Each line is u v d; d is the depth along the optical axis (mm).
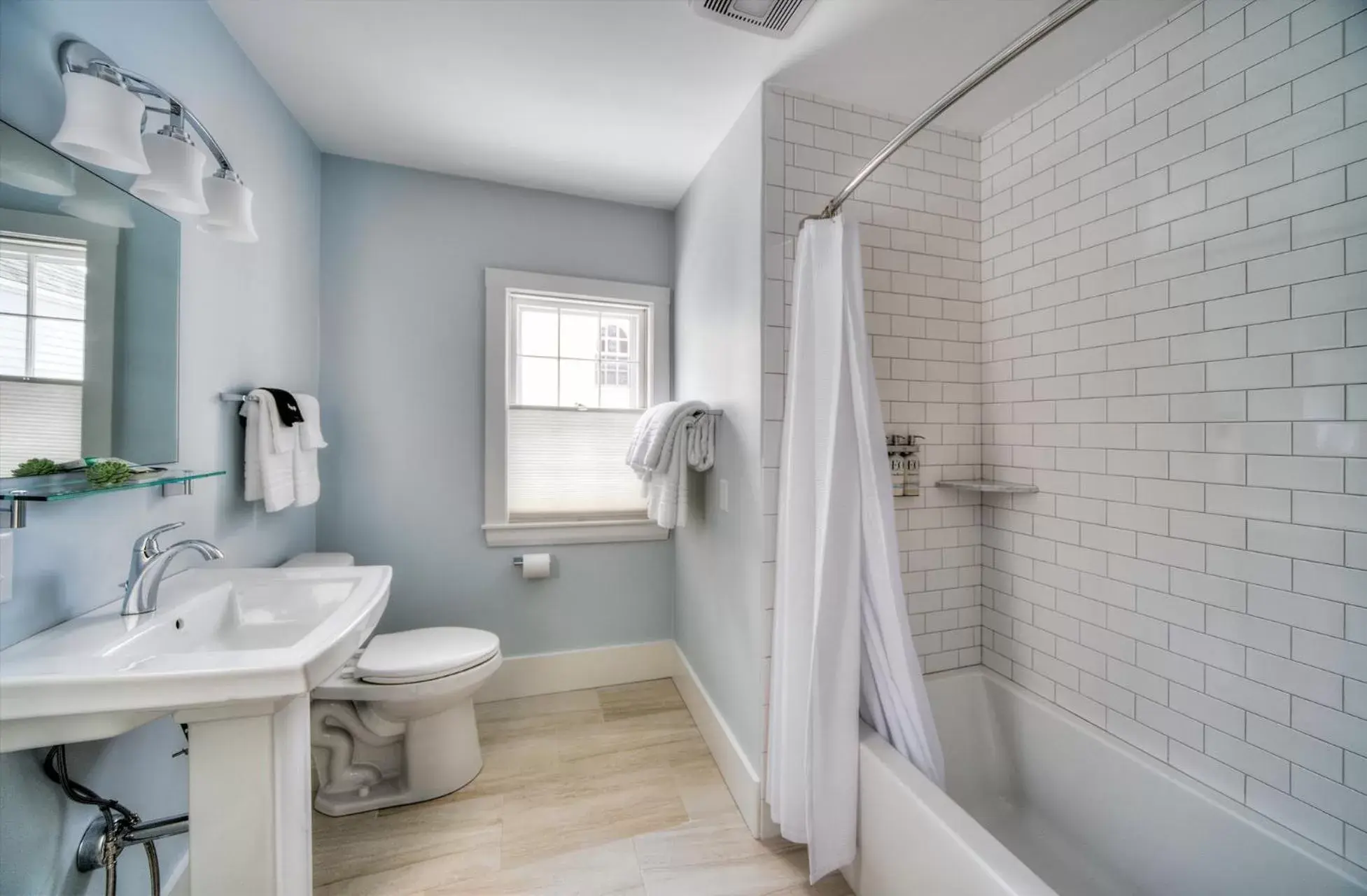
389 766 1655
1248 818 1103
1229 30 1155
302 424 1642
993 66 952
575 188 2271
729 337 1778
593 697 2279
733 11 1256
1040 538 1627
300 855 922
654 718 2109
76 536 925
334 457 2041
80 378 923
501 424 2227
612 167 2084
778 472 1531
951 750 1715
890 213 1707
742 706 1666
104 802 866
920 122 1115
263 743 826
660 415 1899
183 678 735
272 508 1461
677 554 2441
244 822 823
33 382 837
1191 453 1235
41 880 843
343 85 1613
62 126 793
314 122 1807
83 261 930
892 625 1342
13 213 811
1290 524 1068
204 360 1297
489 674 1703
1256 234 1113
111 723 747
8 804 801
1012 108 1665
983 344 1831
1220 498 1183
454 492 2191
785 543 1437
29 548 838
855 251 1336
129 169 872
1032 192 1639
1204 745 1210
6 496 742
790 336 1545
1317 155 1021
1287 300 1065
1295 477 1060
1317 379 1025
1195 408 1228
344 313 2041
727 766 1720
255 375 1539
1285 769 1073
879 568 1350
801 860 1425
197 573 1248
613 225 2387
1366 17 960
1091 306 1463
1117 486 1401
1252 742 1126
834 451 1324
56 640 832
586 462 2398
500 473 2229
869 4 1256
